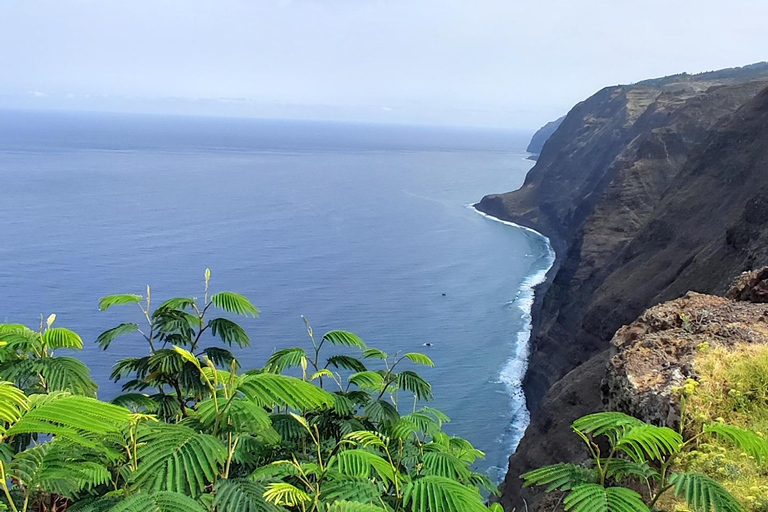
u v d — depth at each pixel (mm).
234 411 3781
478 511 3805
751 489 6191
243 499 3451
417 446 6285
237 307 6855
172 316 6637
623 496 3688
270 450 5312
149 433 3697
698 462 6926
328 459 5102
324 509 4156
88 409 3010
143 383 6723
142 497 2980
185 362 6105
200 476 3201
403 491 4109
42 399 3062
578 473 4223
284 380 3641
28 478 3639
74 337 5699
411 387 6531
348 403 5680
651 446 3998
